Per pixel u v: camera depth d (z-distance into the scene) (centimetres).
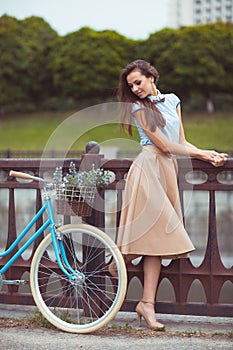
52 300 396
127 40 2938
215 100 3052
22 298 402
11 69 3070
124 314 409
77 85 2948
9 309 416
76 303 387
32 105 3225
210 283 378
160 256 372
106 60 2898
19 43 3055
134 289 570
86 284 384
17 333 354
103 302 386
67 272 364
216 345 334
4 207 1153
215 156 368
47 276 396
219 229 873
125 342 339
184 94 2991
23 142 2675
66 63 2939
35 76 3131
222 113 2959
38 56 3094
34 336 348
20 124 2978
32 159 393
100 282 386
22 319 387
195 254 707
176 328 377
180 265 381
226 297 545
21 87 3142
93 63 2909
